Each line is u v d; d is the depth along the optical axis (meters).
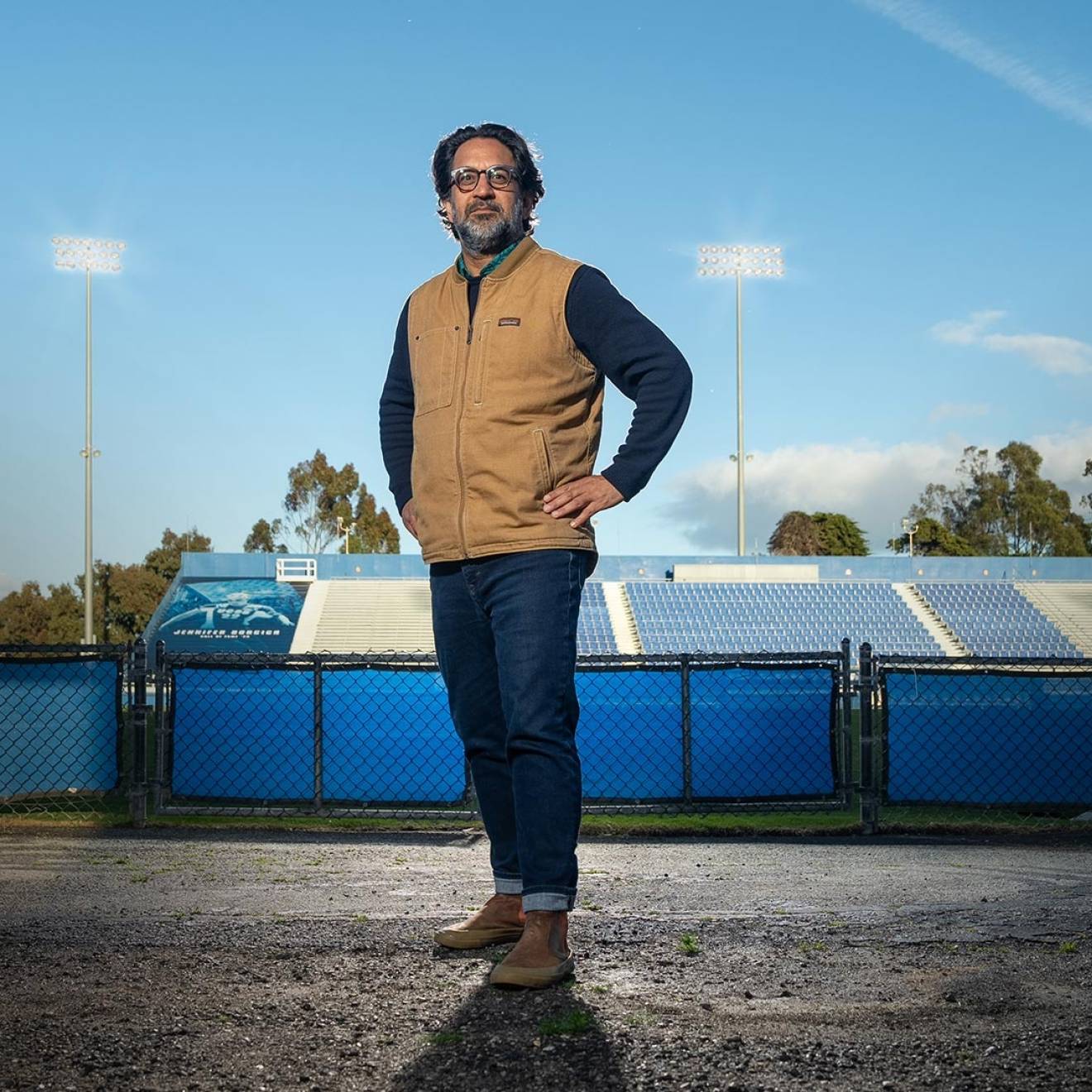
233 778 6.54
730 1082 1.81
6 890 3.87
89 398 33.88
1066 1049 1.98
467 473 2.62
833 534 62.88
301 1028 2.11
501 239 2.66
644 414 2.60
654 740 6.63
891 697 6.68
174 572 54.03
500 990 2.38
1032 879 4.25
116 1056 1.96
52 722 6.45
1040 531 63.12
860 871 4.48
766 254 36.12
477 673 2.78
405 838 5.76
